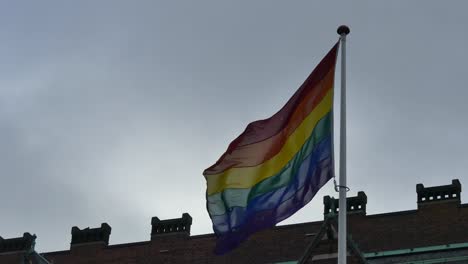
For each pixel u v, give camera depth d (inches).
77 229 2463.1
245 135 1262.3
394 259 1921.8
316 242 1692.9
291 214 1211.9
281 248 2242.9
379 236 2175.2
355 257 1640.0
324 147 1216.2
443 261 1866.4
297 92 1263.5
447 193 2182.6
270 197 1230.9
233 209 1241.4
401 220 2185.0
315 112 1242.0
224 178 1253.7
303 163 1225.4
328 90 1242.6
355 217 2223.2
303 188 1214.3
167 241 2368.4
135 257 2377.0
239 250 2279.8
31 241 2333.9
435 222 2155.5
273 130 1258.6
